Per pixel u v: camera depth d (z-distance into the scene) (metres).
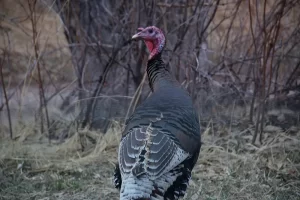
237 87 15.95
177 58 15.52
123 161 9.66
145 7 15.21
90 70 16.27
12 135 15.53
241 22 16.73
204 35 16.22
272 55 14.66
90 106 15.66
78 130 15.37
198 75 15.53
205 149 14.37
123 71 16.14
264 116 15.52
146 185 9.43
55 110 16.44
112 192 12.94
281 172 13.48
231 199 12.55
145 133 9.86
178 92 10.93
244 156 13.98
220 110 15.80
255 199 12.55
